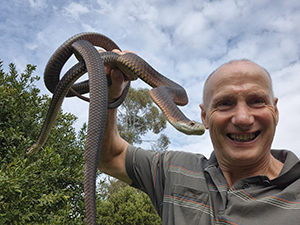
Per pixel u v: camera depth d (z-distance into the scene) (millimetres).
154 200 571
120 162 643
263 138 442
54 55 661
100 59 550
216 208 437
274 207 387
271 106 445
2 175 955
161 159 586
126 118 6754
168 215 483
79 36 690
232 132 444
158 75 694
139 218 3777
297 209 375
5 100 1247
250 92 434
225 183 455
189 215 448
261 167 461
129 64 623
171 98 643
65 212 1082
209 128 488
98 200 1498
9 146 1145
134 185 641
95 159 444
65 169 1167
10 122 1210
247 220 396
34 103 1381
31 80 1469
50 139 1275
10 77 1435
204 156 585
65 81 611
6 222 980
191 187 475
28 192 1021
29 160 1129
